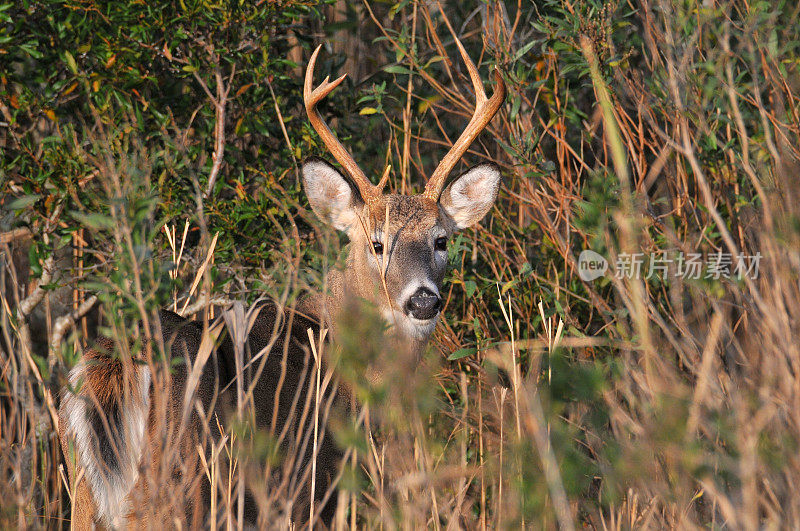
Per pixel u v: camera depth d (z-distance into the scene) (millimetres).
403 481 7215
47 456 10414
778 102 9484
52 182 10820
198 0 11086
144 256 6719
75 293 12195
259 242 11461
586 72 10828
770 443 5695
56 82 11555
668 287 9992
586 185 11570
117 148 10625
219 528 7699
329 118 13984
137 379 7527
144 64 12133
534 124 13453
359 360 6637
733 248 7105
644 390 6398
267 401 8305
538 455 5488
